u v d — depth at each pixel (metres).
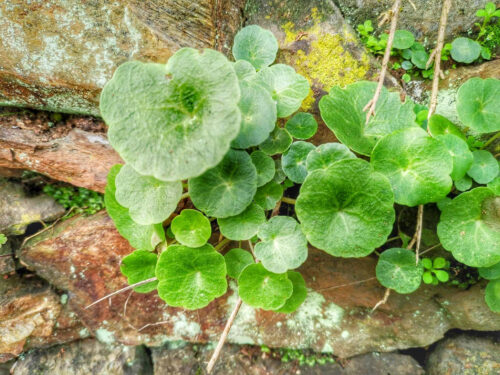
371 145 0.16
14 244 0.22
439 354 0.23
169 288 0.16
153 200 0.15
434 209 0.20
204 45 0.17
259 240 0.19
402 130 0.15
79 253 0.22
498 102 0.16
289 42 0.18
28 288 0.23
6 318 0.22
